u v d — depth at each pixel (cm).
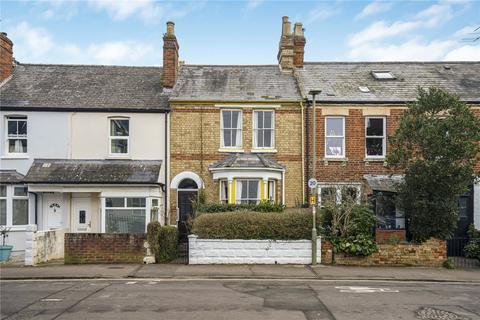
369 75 2409
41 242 1694
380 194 2012
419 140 1673
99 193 2072
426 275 1483
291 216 1700
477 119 1684
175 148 2152
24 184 2031
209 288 1231
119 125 2180
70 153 2128
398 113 2159
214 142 2159
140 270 1513
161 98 2222
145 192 2005
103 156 2133
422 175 1638
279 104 2178
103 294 1141
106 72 2434
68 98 2192
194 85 2303
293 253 1675
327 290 1219
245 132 2170
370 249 1659
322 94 2200
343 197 1833
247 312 962
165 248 1700
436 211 1656
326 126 2181
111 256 1672
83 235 1667
